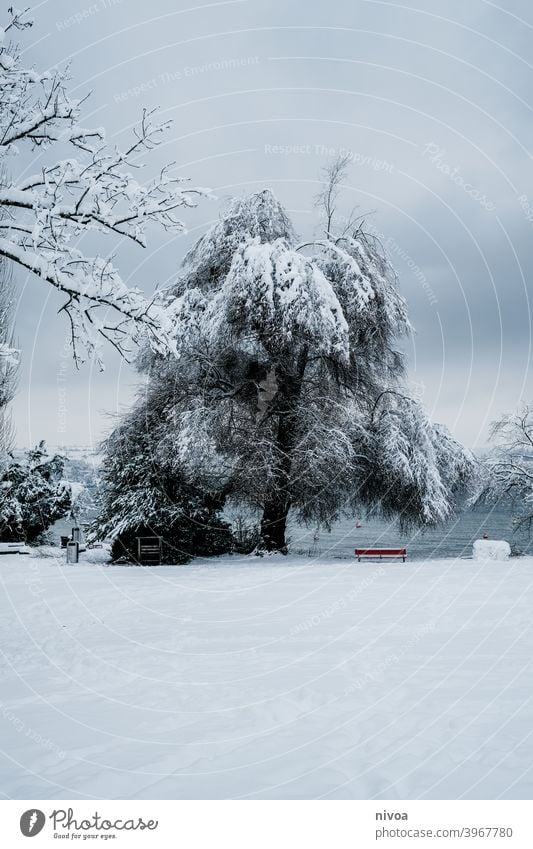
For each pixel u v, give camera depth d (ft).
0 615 47.32
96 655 33.30
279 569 72.64
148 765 17.92
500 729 19.99
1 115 32.48
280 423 91.20
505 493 106.73
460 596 49.65
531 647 31.65
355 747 18.85
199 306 91.86
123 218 31.96
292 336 85.40
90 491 114.01
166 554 86.43
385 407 97.30
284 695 24.41
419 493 92.99
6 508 108.37
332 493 92.53
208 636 37.37
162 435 89.20
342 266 90.43
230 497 93.66
